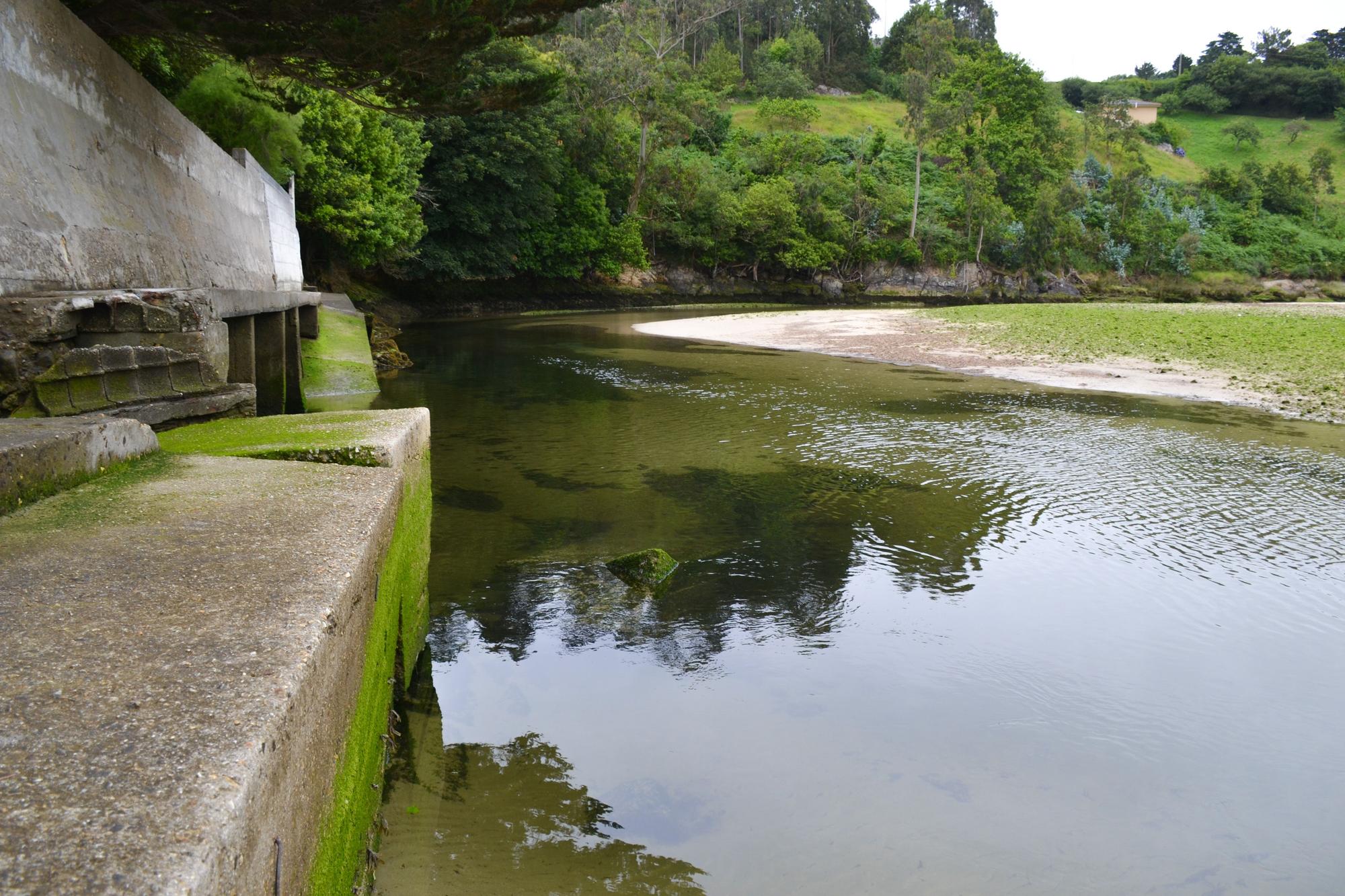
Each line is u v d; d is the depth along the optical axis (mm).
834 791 3852
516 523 7832
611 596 6125
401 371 19516
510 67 38656
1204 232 83000
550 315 43500
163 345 5914
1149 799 3852
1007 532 7789
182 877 1156
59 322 5086
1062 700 4754
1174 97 131250
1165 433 12516
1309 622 5891
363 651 2861
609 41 52250
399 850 3334
